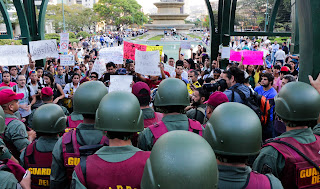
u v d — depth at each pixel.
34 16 10.12
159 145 1.53
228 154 1.92
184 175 1.39
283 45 16.23
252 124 1.95
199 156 1.44
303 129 2.54
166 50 30.41
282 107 2.58
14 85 6.24
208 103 3.29
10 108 3.64
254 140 1.94
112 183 2.02
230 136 1.91
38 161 2.93
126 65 8.12
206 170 1.43
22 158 3.01
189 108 4.66
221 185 1.92
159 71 6.38
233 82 4.59
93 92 2.77
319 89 3.27
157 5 60.66
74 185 2.02
